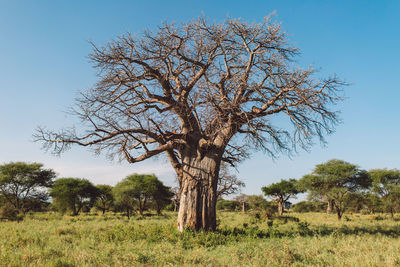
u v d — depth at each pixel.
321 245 7.70
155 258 6.45
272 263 5.80
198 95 10.45
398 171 31.58
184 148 11.50
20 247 7.91
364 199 32.38
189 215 10.66
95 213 40.28
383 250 6.90
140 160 11.10
